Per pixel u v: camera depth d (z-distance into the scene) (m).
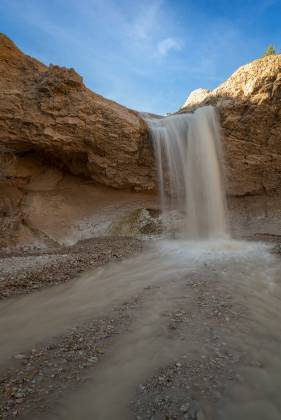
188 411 2.02
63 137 12.07
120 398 2.19
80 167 14.07
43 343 3.21
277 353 2.90
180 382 2.39
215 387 2.32
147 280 5.78
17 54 12.02
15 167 13.10
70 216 13.89
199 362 2.71
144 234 13.76
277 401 2.17
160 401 2.15
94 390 2.30
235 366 2.64
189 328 3.51
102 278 6.00
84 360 2.79
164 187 14.68
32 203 13.26
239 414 2.02
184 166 13.97
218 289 5.02
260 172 14.40
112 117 12.53
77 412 2.03
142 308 4.26
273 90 12.50
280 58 12.34
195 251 9.02
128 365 2.68
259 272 6.16
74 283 5.66
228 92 14.22
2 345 3.18
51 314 4.12
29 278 5.91
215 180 13.47
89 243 11.54
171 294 4.86
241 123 13.56
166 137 13.99
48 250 10.60
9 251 10.74
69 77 11.62
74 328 3.61
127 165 13.83
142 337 3.29
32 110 11.54
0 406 2.08
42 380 2.44
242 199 15.52
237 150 14.01
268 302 4.41
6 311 4.26
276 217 14.47
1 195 12.76
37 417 1.97
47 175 14.13
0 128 11.34
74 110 11.93
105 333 3.44
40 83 11.65
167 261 7.56
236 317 3.83
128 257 8.15
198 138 13.55
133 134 13.01
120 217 14.81
